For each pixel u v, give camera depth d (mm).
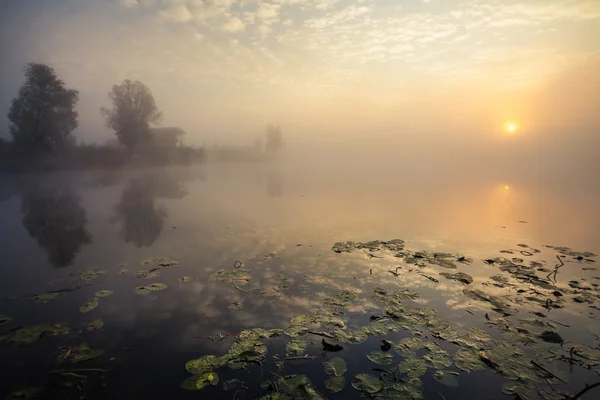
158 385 3633
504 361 4035
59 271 7148
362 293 6027
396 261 7773
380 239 9695
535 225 11367
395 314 5191
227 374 3799
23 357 4141
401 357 4125
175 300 5750
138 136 37062
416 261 7750
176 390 3551
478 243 9273
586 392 3477
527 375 3787
